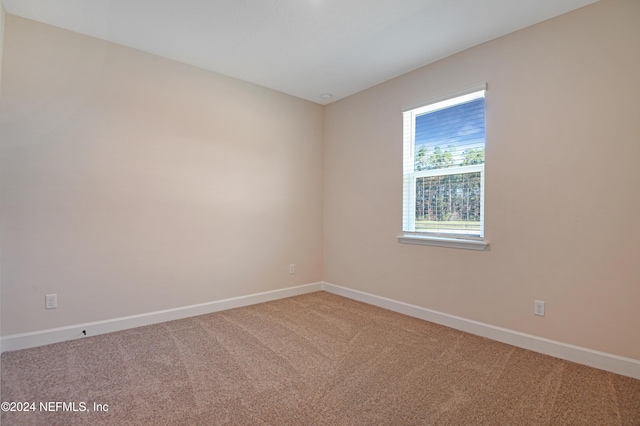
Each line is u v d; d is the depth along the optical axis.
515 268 2.53
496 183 2.63
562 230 2.30
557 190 2.32
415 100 3.22
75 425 1.56
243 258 3.56
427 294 3.11
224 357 2.29
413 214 3.29
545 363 2.22
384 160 3.53
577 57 2.23
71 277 2.58
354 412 1.68
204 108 3.25
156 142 2.97
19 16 2.37
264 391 1.87
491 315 2.66
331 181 4.20
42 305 2.47
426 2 2.18
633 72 2.03
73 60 2.58
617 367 2.08
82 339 2.59
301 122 4.06
